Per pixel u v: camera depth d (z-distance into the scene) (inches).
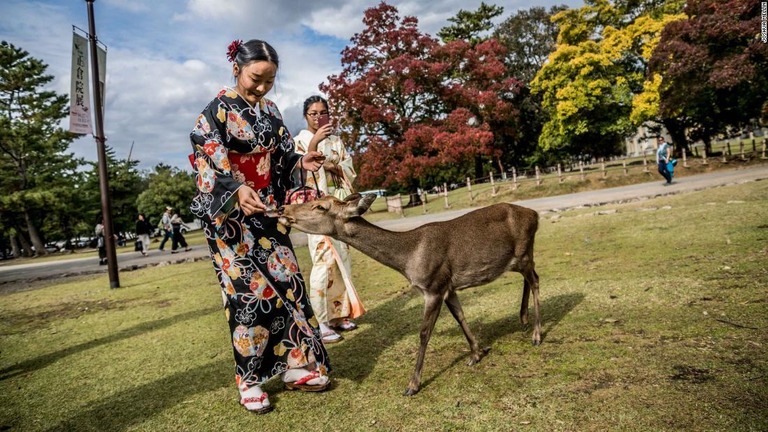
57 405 133.3
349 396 119.5
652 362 113.7
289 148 133.3
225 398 126.3
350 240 125.6
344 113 960.3
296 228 124.5
